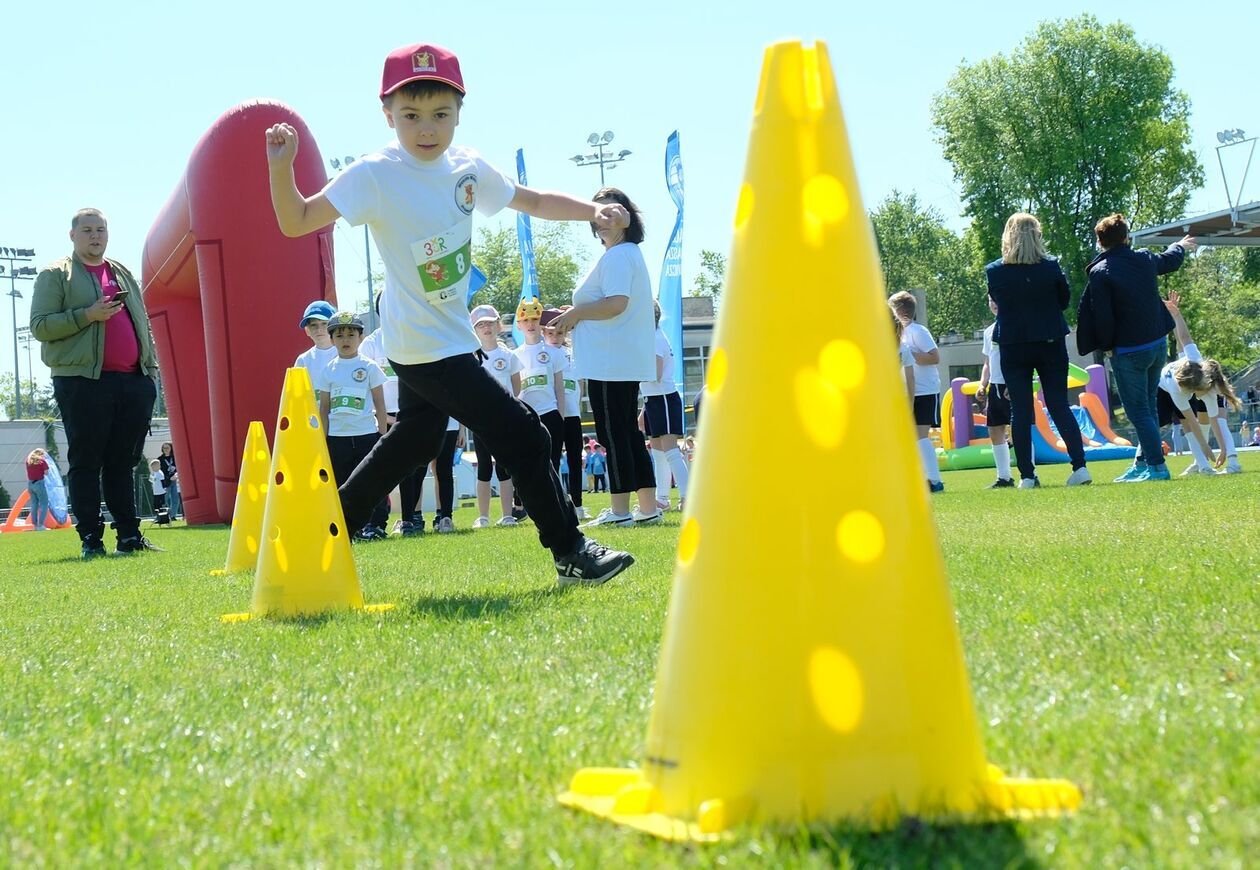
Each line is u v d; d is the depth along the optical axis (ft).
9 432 143.23
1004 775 5.83
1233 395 40.98
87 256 31.40
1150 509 21.84
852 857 4.80
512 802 5.85
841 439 5.45
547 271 293.43
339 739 7.37
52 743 7.77
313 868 5.06
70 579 22.07
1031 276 34.53
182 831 5.71
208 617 14.39
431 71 14.69
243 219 49.73
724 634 5.45
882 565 5.38
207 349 51.34
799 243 5.62
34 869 5.21
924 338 37.76
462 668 9.58
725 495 5.56
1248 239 79.92
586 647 10.22
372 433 33.47
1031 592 11.78
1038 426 79.10
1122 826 4.94
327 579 14.17
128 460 32.42
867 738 5.27
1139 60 168.55
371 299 144.25
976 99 171.32
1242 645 8.68
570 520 15.42
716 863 4.82
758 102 5.89
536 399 33.45
